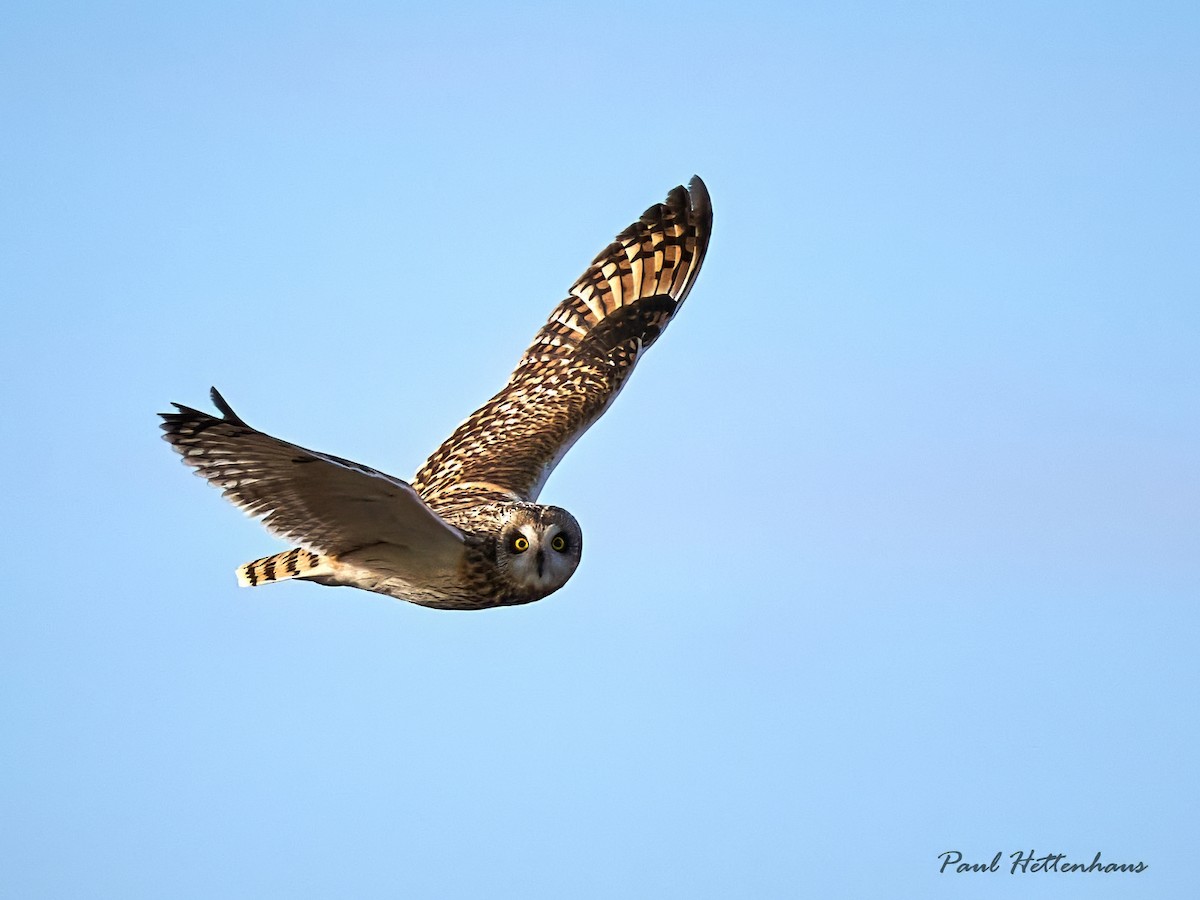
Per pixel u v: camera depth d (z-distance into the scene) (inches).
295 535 454.9
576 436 575.8
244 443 418.9
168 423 419.5
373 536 469.1
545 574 499.8
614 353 610.2
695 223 641.0
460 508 517.7
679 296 630.5
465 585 493.7
